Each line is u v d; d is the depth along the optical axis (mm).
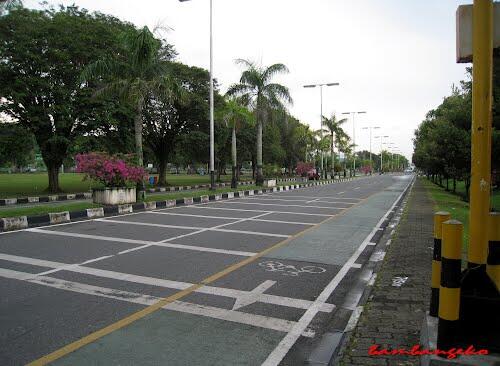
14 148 23469
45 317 4785
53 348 4020
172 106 33781
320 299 5602
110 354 3912
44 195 22641
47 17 24125
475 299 3357
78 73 23312
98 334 4344
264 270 6949
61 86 23250
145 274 6551
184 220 12680
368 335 4133
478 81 3488
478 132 3498
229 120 28797
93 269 6820
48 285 5965
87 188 30219
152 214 14250
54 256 7707
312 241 9562
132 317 4809
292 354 4004
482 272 3457
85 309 5043
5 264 7102
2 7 10375
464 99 17359
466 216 13508
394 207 17516
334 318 4973
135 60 17797
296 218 13430
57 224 11742
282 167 75188
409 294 5414
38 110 22609
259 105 28891
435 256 3949
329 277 6664
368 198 22266
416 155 42531
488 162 3502
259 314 4996
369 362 3574
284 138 65188
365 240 9852
